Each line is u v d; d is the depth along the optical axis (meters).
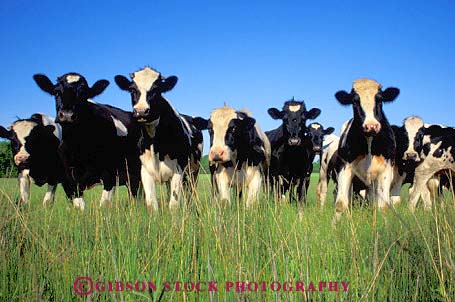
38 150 11.45
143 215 6.25
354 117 8.47
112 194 9.85
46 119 12.53
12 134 11.60
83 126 9.43
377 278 4.23
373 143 8.34
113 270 4.49
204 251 4.65
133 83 8.88
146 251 4.91
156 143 9.05
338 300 4.03
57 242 5.28
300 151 11.38
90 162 9.63
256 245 4.68
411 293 4.25
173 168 9.30
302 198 11.57
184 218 5.09
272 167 11.60
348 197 8.62
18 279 4.50
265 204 6.18
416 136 11.41
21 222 5.45
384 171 8.46
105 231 5.46
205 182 6.15
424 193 11.46
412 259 4.64
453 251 4.40
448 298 3.88
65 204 9.06
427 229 5.11
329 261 4.55
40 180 11.58
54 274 4.57
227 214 5.59
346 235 5.21
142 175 9.14
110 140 9.87
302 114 11.17
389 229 5.38
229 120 9.75
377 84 8.44
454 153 11.20
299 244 4.71
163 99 9.19
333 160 12.41
